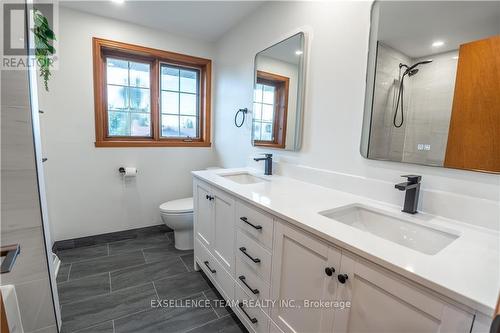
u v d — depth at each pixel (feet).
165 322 4.91
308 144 5.52
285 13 5.95
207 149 9.82
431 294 2.01
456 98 3.22
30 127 3.79
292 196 4.37
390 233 3.63
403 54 3.75
